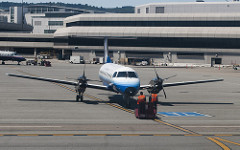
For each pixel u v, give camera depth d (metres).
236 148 60.41
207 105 115.69
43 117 86.69
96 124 79.00
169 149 59.09
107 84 117.88
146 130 73.62
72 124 78.50
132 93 98.94
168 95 144.88
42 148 58.34
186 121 85.06
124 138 66.12
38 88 160.50
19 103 111.06
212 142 64.19
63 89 158.62
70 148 58.66
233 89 174.88
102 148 59.00
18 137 65.44
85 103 114.12
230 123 83.56
